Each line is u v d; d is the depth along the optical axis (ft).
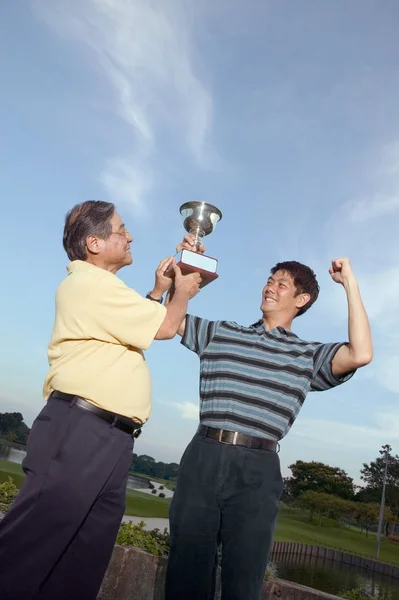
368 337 6.95
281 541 111.86
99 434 5.63
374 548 164.55
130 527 11.52
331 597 9.85
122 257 6.73
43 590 5.30
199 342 7.78
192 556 6.48
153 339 6.07
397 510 222.48
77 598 5.48
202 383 7.49
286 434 7.09
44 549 5.18
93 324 5.95
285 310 7.94
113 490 5.79
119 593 9.88
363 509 202.59
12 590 4.99
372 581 98.68
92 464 5.51
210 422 7.04
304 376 7.25
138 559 9.99
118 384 5.85
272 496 6.57
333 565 113.70
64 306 6.11
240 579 6.15
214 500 6.58
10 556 5.05
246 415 6.90
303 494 221.66
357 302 7.21
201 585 6.45
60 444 5.48
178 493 6.83
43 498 5.25
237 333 7.69
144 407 6.13
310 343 7.60
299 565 97.60
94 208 6.67
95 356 5.88
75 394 5.72
